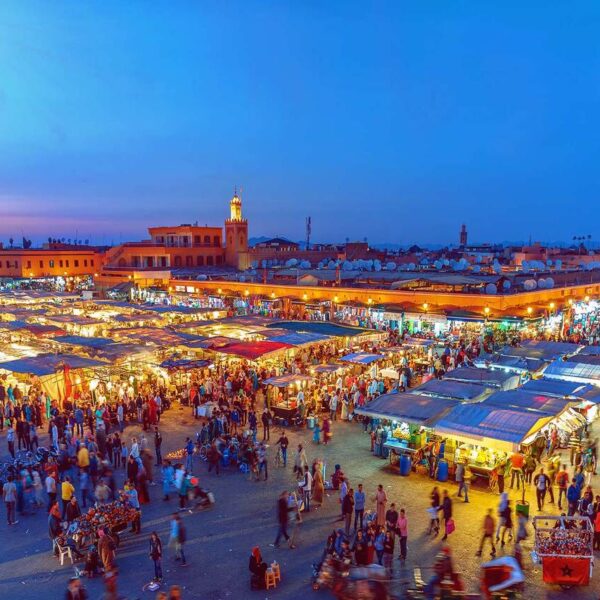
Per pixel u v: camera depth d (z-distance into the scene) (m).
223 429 21.16
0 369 26.41
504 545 14.02
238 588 12.42
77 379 26.12
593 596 12.02
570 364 24.92
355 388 25.02
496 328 37.88
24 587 12.55
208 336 31.73
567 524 13.54
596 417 23.73
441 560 9.73
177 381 27.81
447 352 31.41
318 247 100.94
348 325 36.31
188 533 14.89
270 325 35.38
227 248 84.19
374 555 13.52
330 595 12.13
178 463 17.89
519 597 8.61
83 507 16.45
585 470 17.72
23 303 48.75
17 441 21.52
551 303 41.22
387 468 19.06
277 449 20.91
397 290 46.03
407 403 19.20
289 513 14.48
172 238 85.12
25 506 16.48
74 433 22.20
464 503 16.44
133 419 24.36
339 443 21.56
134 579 12.79
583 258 79.88
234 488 17.64
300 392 24.06
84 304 46.44
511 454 17.91
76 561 13.67
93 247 101.56
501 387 22.50
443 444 18.41
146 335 31.08
